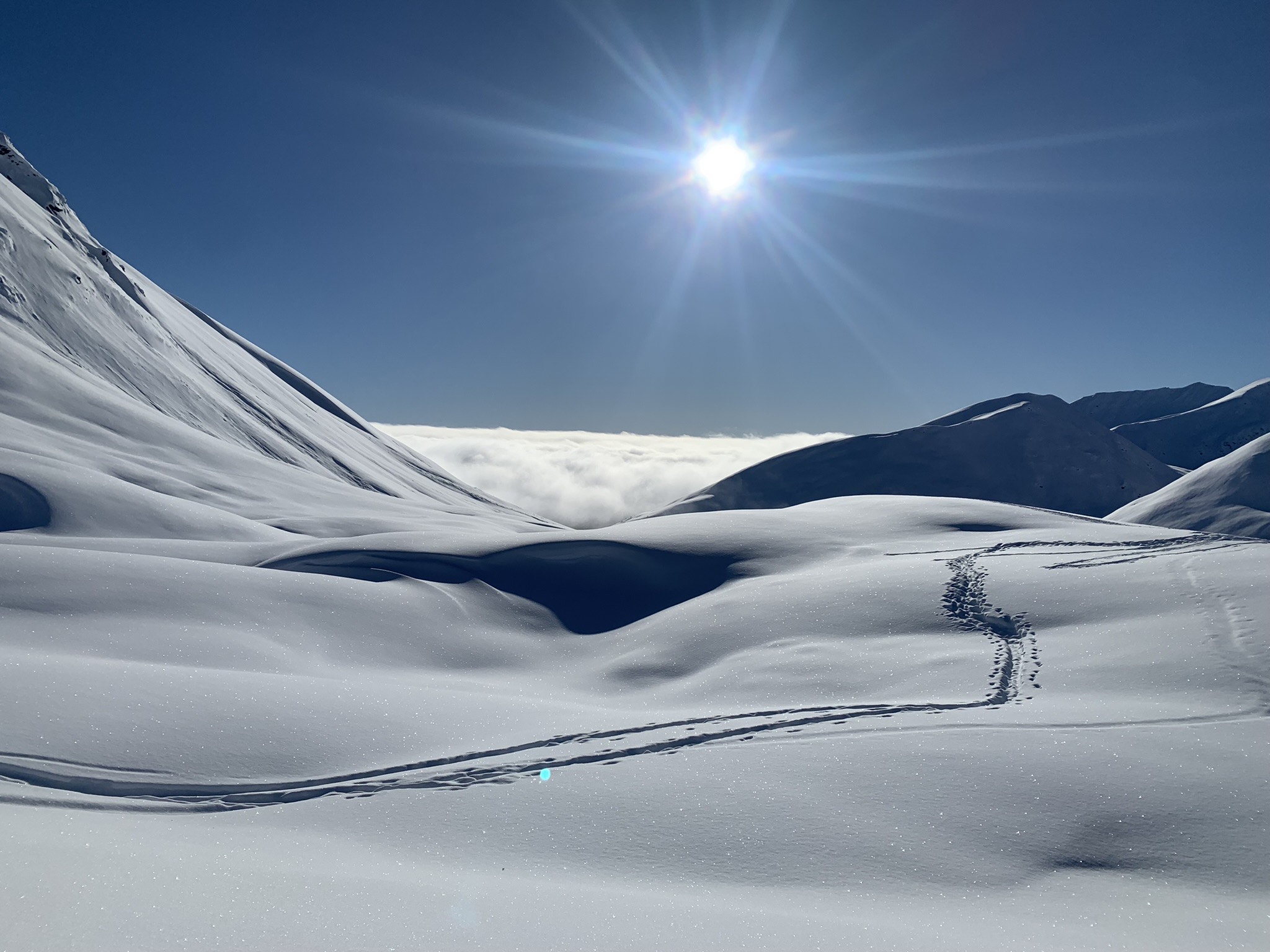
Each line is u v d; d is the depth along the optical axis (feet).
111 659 45.68
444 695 45.09
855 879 25.35
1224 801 30.53
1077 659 51.24
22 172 280.92
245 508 151.64
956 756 34.94
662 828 28.50
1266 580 61.62
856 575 76.64
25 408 156.25
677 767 34.22
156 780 30.60
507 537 96.27
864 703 45.03
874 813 29.84
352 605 67.56
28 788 28.07
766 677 53.52
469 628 69.77
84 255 269.64
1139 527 105.50
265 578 68.08
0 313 190.90
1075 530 102.73
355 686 44.34
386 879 22.12
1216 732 37.14
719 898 23.34
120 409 179.42
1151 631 54.19
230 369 326.24
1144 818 29.50
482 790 31.71
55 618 51.60
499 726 40.78
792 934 20.01
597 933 19.17
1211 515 331.36
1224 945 21.99
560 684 59.00
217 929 17.11
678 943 18.92
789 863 26.25
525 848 26.76
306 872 21.80
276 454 255.29
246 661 51.29
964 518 112.68
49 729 32.19
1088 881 25.93
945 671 50.85
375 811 29.53
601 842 27.35
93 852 21.18
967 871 26.13
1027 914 23.48
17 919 16.28
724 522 106.22
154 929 16.70
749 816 29.45
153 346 255.70
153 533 111.65
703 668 59.52
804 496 651.66
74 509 108.68
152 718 34.96
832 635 61.82
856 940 19.92
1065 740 36.58
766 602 70.95
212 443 195.21
